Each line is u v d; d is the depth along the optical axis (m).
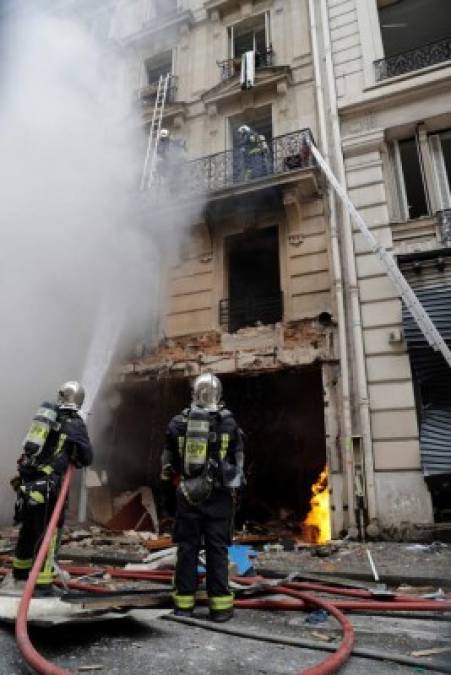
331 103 9.08
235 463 3.13
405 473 6.61
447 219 7.62
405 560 4.84
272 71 10.16
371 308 7.55
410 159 8.67
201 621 2.86
